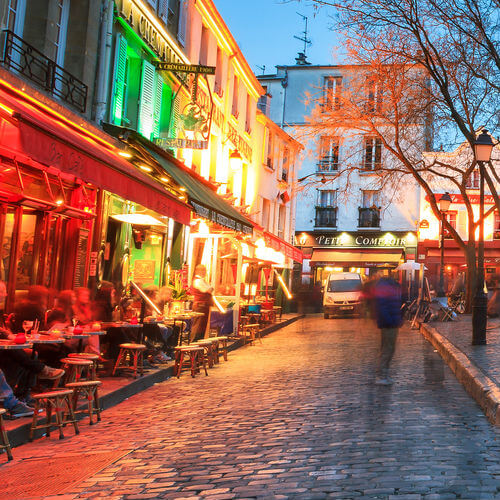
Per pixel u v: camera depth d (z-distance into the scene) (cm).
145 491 478
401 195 4031
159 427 721
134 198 966
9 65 1038
